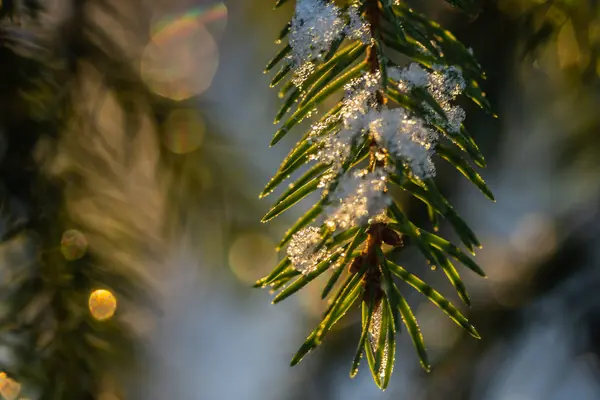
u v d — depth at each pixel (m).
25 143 0.59
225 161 0.75
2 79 0.58
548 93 0.78
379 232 0.45
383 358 0.46
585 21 0.57
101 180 0.65
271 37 1.00
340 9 0.47
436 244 0.45
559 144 0.89
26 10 0.55
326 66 0.46
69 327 0.56
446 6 0.71
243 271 0.81
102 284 0.59
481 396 0.92
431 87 0.46
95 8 0.66
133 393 0.60
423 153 0.45
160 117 0.70
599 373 0.92
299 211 0.84
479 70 0.48
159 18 0.87
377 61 0.46
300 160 0.46
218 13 1.03
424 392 0.94
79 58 0.64
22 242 0.58
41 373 0.55
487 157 0.84
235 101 0.97
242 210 0.75
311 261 0.45
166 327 0.87
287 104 0.47
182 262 0.78
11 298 0.56
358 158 0.46
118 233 0.64
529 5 0.62
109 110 0.69
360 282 0.45
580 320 0.94
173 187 0.71
